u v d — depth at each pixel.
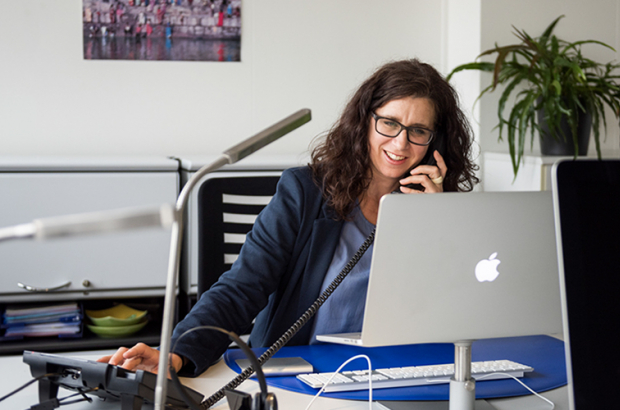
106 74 2.78
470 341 0.95
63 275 2.33
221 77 2.90
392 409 0.98
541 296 0.96
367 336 0.91
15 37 2.68
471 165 1.57
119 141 2.83
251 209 1.69
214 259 1.62
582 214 0.81
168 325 0.64
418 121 1.40
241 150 0.81
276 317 1.42
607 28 2.99
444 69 3.12
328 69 3.00
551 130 2.60
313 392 1.05
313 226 1.42
